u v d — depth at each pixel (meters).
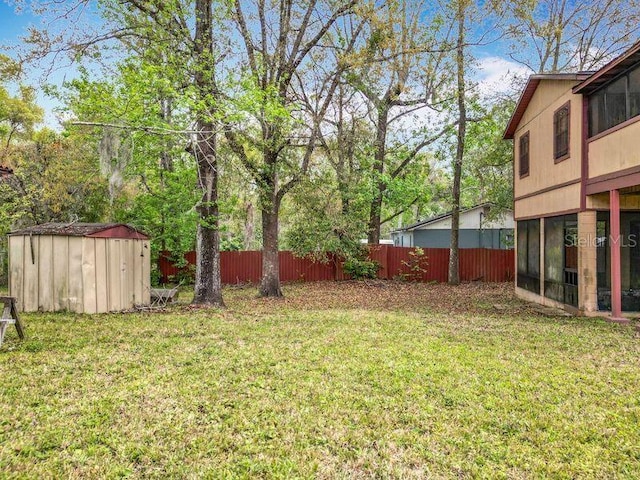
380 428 3.92
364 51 12.92
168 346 6.81
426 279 19.38
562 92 10.68
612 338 7.38
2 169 10.58
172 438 3.70
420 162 20.61
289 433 3.82
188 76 9.55
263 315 10.11
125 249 10.91
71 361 5.88
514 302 12.80
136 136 8.74
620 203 9.87
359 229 17.84
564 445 3.61
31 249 10.13
